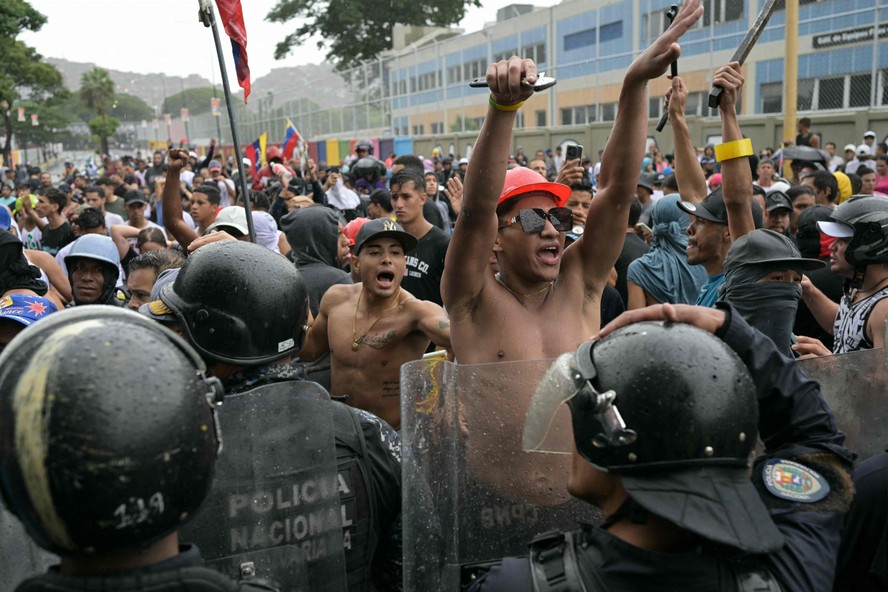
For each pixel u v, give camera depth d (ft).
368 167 38.70
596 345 4.84
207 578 3.87
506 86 7.31
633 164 8.58
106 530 3.56
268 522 6.21
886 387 7.29
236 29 14.51
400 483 7.20
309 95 128.67
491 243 8.24
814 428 5.39
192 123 213.66
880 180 34.30
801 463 5.23
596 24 73.51
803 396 5.43
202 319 6.39
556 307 9.04
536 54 83.30
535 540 4.93
